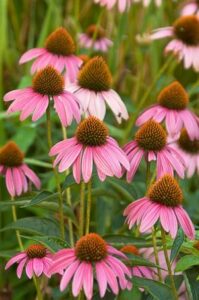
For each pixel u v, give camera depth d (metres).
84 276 0.97
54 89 1.15
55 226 1.17
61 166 1.07
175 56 1.82
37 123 1.62
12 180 1.25
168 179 1.04
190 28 1.58
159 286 1.03
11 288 1.45
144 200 1.05
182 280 1.11
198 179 1.75
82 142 1.08
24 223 1.16
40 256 1.07
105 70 1.25
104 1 1.64
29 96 1.15
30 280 1.48
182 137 1.44
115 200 1.47
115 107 1.24
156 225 1.10
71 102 1.15
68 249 1.00
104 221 1.44
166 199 1.04
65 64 1.33
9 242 1.53
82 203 1.11
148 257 1.21
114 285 0.97
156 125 1.13
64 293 1.27
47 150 1.67
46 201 1.17
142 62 1.94
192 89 1.69
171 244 1.13
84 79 1.25
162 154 1.12
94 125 1.09
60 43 1.34
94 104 1.23
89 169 1.06
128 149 1.13
